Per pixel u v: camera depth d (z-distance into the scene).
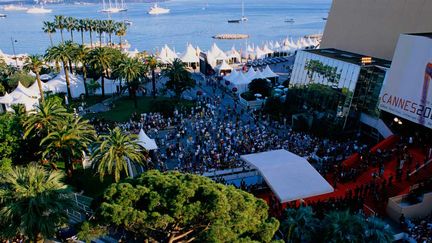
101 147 39.16
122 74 72.44
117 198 22.09
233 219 21.70
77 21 123.81
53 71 98.75
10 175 28.78
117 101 80.06
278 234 30.52
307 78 67.25
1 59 98.44
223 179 42.47
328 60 62.75
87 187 43.56
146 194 22.52
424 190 37.75
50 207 27.16
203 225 22.52
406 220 34.97
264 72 88.94
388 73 49.47
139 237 25.44
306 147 52.38
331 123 58.44
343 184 41.66
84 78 82.69
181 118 65.06
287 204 37.03
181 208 21.17
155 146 49.00
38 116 44.72
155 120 64.00
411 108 45.81
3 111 70.19
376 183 40.62
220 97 80.88
